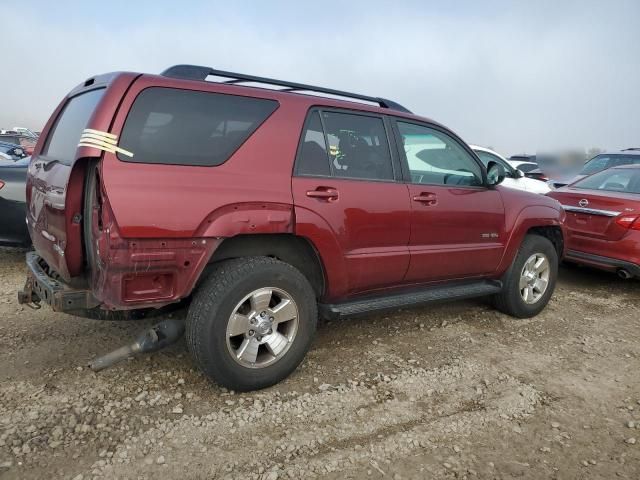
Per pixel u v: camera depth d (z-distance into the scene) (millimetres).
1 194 5172
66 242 2740
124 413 2844
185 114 2898
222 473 2414
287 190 3150
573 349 4219
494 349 4094
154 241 2688
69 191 2672
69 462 2420
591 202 5953
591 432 2967
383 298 3900
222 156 2980
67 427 2684
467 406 3170
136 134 2709
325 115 3510
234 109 3094
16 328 3922
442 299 4145
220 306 2906
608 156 9703
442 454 2672
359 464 2545
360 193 3516
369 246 3611
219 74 3244
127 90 2729
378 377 3465
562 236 5141
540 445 2805
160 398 3016
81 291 2756
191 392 3102
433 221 3957
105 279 2633
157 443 2602
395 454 2645
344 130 3605
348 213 3434
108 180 2570
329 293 3518
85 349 3605
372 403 3127
